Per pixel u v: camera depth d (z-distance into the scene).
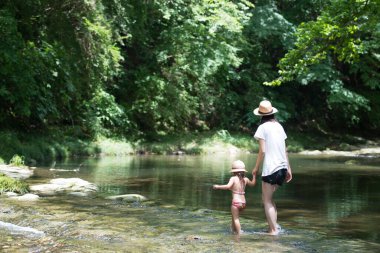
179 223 6.40
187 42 22.17
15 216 6.57
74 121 19.36
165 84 22.03
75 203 7.70
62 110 18.66
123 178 11.19
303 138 27.02
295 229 6.21
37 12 16.42
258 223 6.55
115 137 19.98
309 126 29.97
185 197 8.69
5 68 14.30
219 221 6.60
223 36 23.41
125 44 22.27
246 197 8.92
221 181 11.00
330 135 29.52
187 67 22.06
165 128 23.41
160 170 13.16
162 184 10.34
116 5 18.64
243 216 7.06
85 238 5.48
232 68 26.31
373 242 5.54
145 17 20.41
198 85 24.39
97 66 17.61
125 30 19.98
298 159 18.61
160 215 6.91
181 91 22.73
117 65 18.81
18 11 16.22
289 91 29.33
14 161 12.38
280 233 5.95
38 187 9.10
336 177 12.34
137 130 21.61
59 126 18.72
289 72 13.02
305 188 10.23
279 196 9.10
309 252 5.05
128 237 5.56
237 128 26.23
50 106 16.34
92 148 17.75
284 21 25.88
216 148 21.42
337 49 12.97
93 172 12.19
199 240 5.49
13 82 14.73
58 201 7.84
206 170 13.40
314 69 26.02
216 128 25.34
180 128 24.05
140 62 23.27
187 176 11.87
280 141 6.23
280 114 26.17
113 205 7.64
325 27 12.49
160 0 20.92
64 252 4.90
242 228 6.21
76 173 11.79
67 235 5.60
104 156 17.77
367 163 16.73
